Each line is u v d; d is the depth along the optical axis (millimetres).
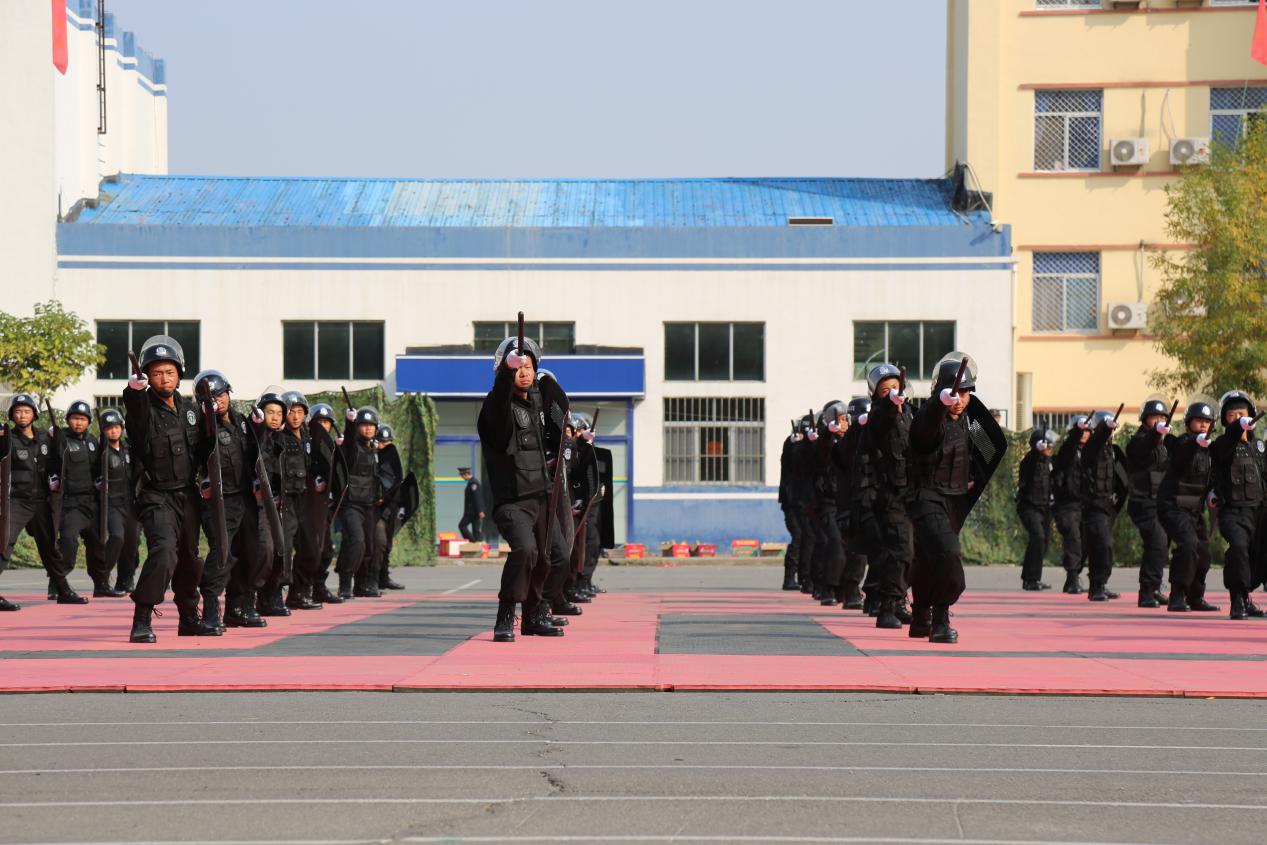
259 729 8844
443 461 39344
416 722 9125
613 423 39719
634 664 11805
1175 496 18203
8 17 39281
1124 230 41906
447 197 42594
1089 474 20250
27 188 39344
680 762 7816
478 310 39656
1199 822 6520
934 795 7023
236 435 14852
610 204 42344
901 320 39719
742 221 41219
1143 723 9352
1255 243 37344
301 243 39562
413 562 31438
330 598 19203
